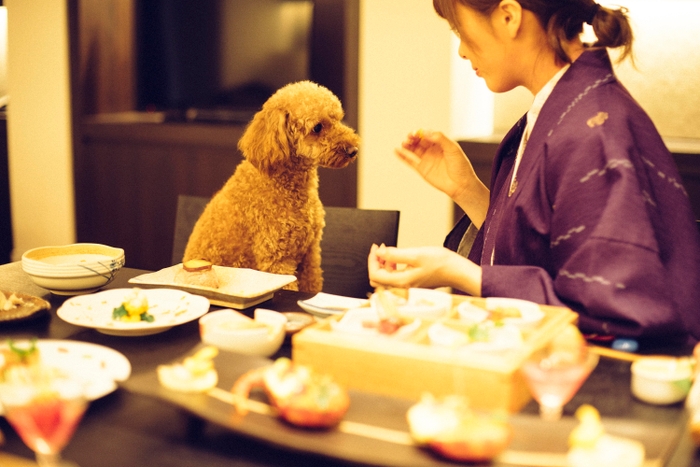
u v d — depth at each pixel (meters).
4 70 4.70
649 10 3.19
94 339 1.21
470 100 3.52
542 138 1.32
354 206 3.66
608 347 1.15
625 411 0.93
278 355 1.14
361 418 0.86
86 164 4.31
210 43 4.10
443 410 0.80
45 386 0.81
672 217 1.25
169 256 4.18
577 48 1.37
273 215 1.90
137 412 0.95
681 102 3.20
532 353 0.94
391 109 3.47
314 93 2.08
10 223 4.66
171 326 1.22
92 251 1.56
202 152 3.98
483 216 1.66
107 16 4.37
